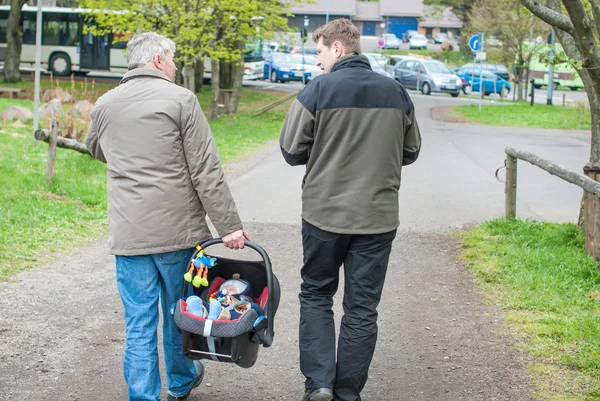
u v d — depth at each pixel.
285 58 43.66
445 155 17.31
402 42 80.19
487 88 41.84
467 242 8.24
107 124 3.72
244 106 28.44
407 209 10.49
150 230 3.66
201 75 33.06
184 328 3.55
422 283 6.80
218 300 3.76
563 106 31.44
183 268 3.83
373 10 82.94
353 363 3.92
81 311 5.74
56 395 4.26
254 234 8.67
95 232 8.45
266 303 3.74
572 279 6.66
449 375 4.68
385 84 3.84
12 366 4.64
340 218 3.80
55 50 34.97
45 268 6.88
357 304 3.93
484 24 39.34
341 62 3.88
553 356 4.93
